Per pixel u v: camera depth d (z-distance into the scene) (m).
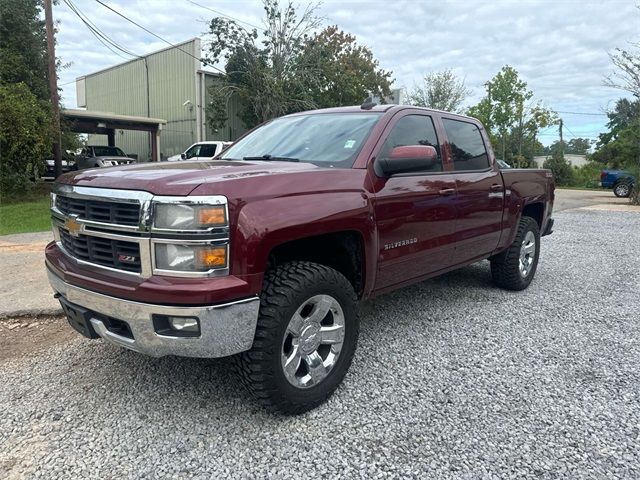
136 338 2.49
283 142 3.80
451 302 4.99
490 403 2.95
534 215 5.79
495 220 4.63
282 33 24.36
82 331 2.86
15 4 16.00
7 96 13.92
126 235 2.49
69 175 3.02
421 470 2.33
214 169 2.84
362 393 3.06
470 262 4.50
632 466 2.37
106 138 37.16
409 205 3.48
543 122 38.41
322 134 3.67
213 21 23.61
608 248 8.52
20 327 4.24
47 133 14.59
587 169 36.09
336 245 3.17
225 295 2.36
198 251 2.35
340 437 2.60
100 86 34.47
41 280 5.61
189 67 27.08
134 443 2.54
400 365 3.47
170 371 3.35
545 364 3.52
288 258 3.08
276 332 2.59
